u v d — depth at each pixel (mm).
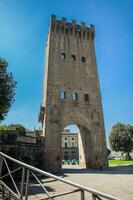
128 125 96812
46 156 44312
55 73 53312
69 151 135000
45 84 54531
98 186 20391
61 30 58812
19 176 23688
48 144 45625
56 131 47656
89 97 54250
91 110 53188
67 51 57156
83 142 55469
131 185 20250
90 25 62250
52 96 50750
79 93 53719
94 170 42406
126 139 93000
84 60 58250
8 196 10102
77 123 51062
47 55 57656
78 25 61188
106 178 27031
